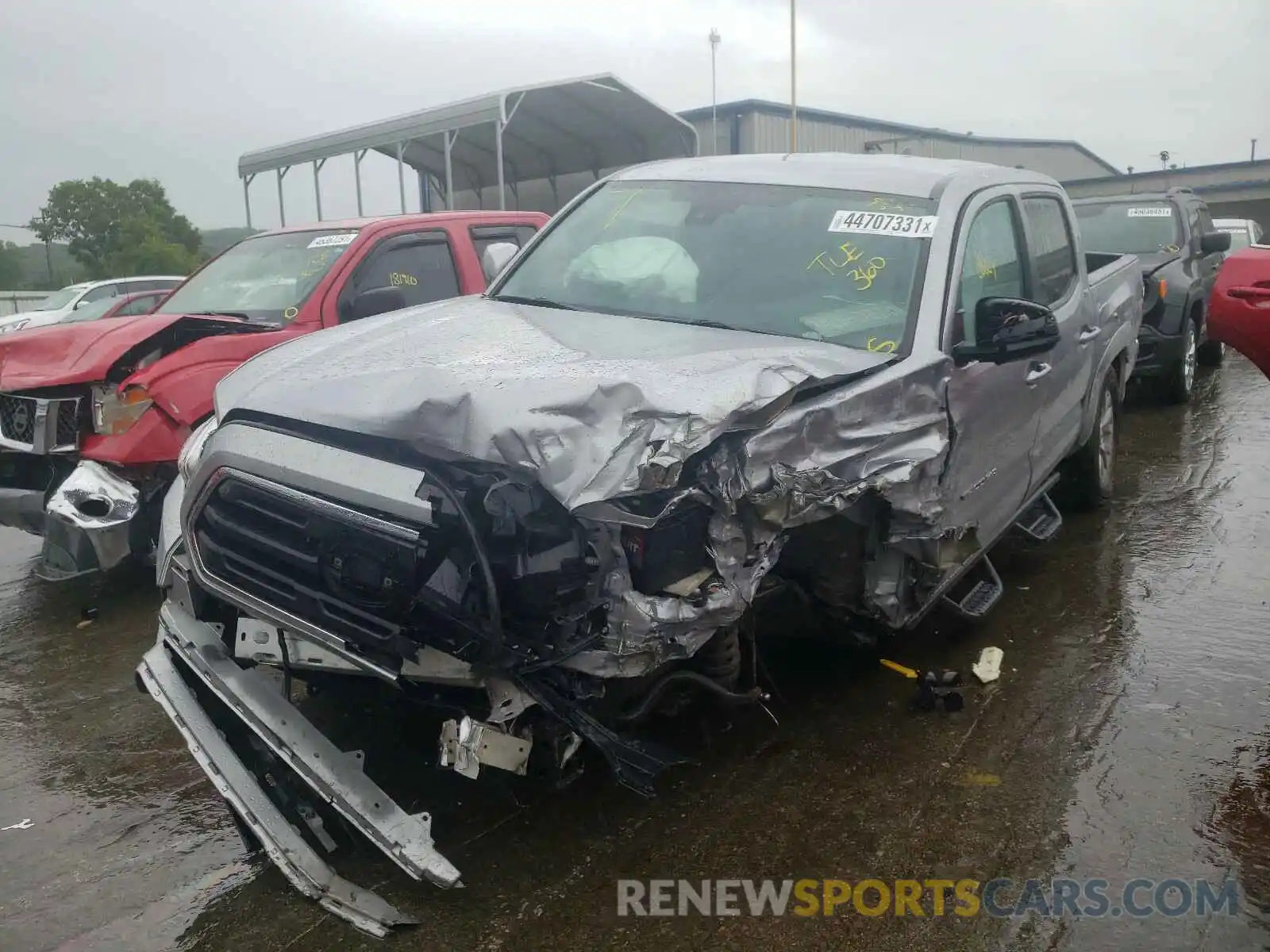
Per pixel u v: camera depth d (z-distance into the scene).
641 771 2.85
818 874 3.12
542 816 3.39
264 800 2.94
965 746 3.83
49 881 3.13
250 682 3.16
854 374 3.33
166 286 17.22
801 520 3.10
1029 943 2.84
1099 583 5.41
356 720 3.95
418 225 6.81
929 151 33.34
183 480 3.68
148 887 3.10
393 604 2.75
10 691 4.45
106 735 4.06
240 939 2.86
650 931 2.87
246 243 7.21
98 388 5.07
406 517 2.67
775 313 3.87
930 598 4.02
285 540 2.96
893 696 4.23
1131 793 3.51
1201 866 3.14
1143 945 2.82
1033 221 5.05
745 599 2.98
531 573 2.72
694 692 3.54
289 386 3.14
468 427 2.70
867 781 3.60
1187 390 9.87
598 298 4.22
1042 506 5.62
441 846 3.24
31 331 5.64
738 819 3.39
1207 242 10.15
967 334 4.02
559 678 2.85
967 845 3.25
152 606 5.45
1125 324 6.38
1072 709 4.09
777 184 4.51
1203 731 3.90
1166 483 7.21
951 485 3.80
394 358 3.29
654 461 2.63
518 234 7.46
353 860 3.10
